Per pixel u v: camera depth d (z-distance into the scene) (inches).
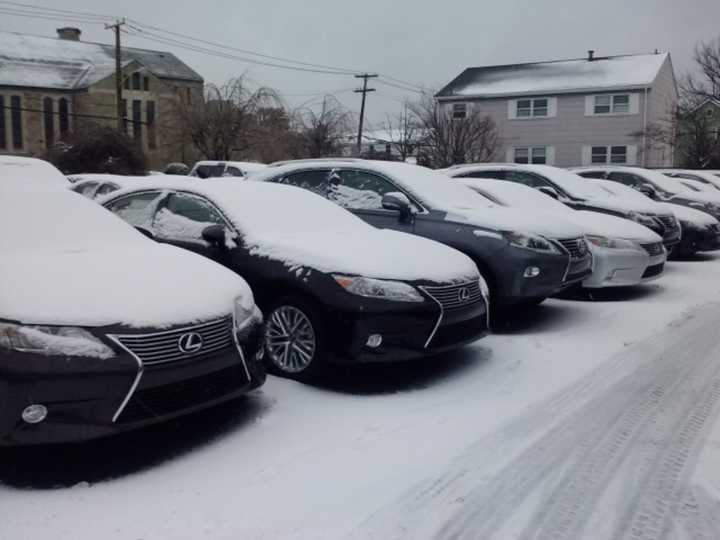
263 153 1310.3
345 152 1515.7
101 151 1184.8
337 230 248.4
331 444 170.2
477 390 213.9
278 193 262.7
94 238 198.5
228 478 151.9
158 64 2003.0
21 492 144.2
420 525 133.2
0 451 162.9
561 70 1514.5
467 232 285.9
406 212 298.0
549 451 168.1
